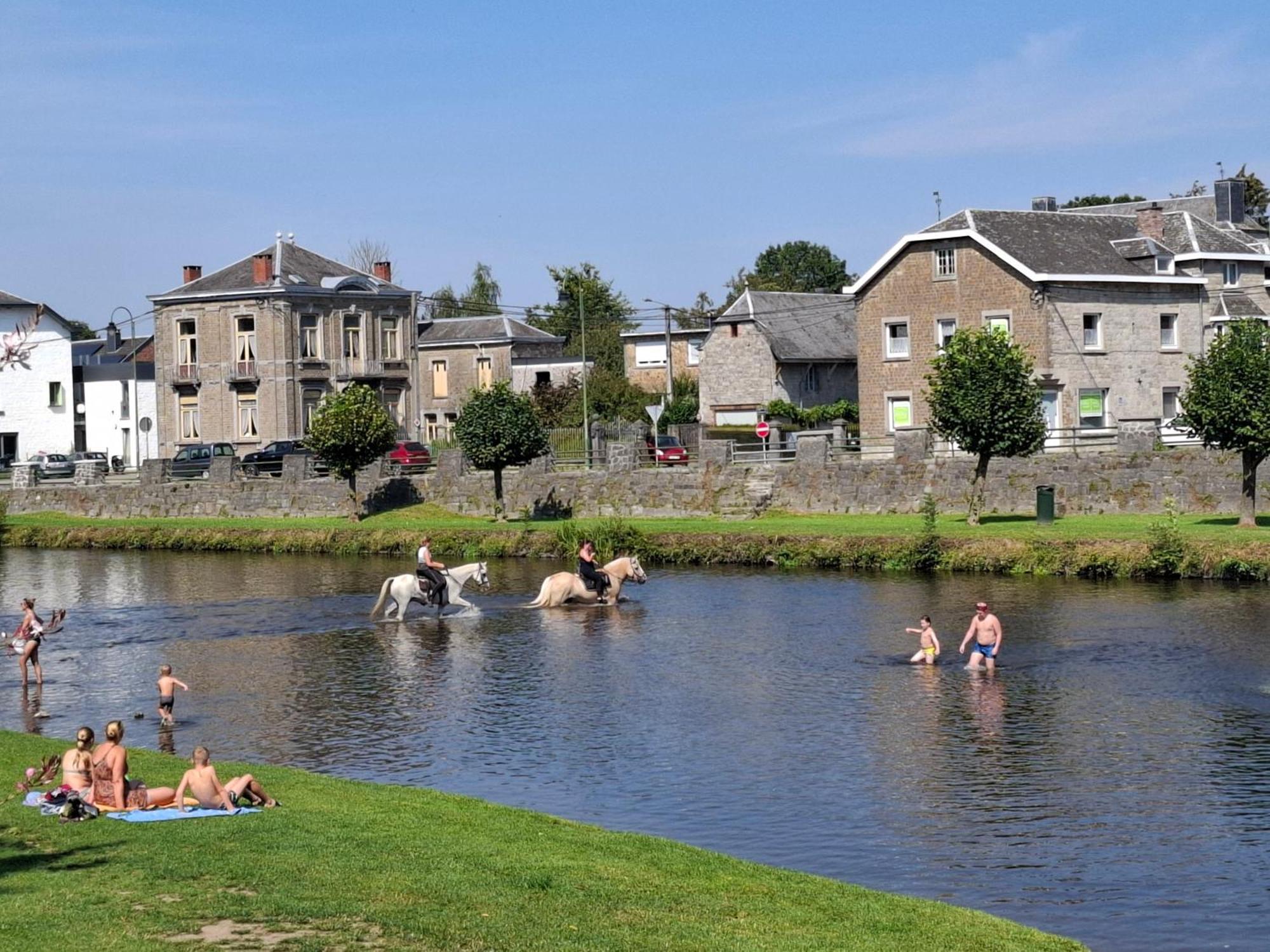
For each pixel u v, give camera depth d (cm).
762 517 6800
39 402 10612
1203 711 3266
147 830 2106
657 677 3838
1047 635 4162
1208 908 2125
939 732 3158
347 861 1947
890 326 7969
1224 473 5894
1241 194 9344
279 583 6003
